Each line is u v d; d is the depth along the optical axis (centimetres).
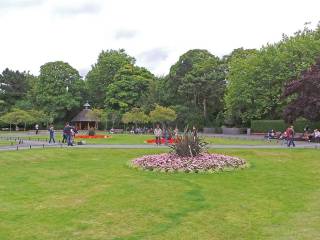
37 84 11306
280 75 7162
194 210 1580
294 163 3008
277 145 4619
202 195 1852
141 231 1325
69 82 11331
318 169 2717
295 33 8256
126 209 1595
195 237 1259
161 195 1845
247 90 7606
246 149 3912
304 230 1327
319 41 7169
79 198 1798
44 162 3122
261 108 7656
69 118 11744
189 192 1917
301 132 7044
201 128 10019
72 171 2619
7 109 11662
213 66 10044
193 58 10519
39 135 7662
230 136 7419
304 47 7162
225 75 10056
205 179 2294
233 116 9075
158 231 1320
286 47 7456
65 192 1933
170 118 8369
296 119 6456
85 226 1381
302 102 5659
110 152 3741
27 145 4638
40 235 1289
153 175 2434
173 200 1747
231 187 2061
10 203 1711
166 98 10344
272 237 1259
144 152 3744
